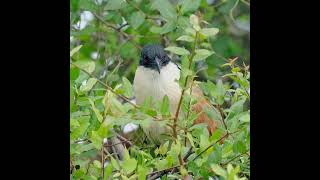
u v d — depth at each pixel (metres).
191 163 6.43
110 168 6.16
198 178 6.54
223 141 7.11
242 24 12.48
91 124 6.55
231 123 6.80
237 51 12.34
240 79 6.84
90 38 11.99
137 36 10.74
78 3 10.31
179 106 6.66
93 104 6.29
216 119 6.91
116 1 8.31
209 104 7.84
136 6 10.24
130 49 11.02
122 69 11.36
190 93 6.70
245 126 6.48
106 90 6.79
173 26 7.57
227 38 12.18
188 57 6.70
